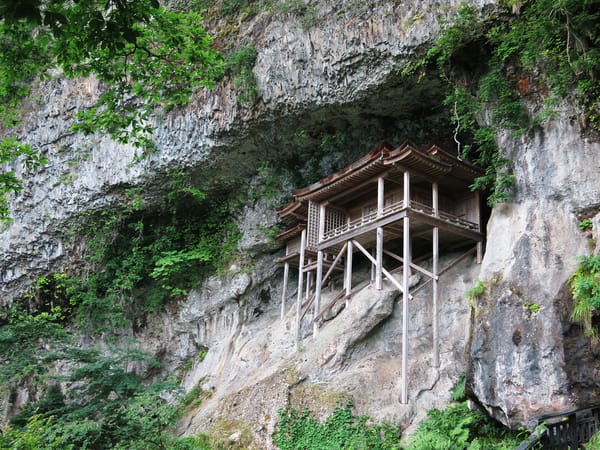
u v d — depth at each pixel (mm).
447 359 16016
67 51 8906
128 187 25219
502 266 13586
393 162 17031
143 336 26594
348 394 16172
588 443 8672
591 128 13328
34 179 27281
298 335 20406
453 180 18062
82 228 26688
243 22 22469
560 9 12789
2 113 12000
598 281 11281
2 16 6641
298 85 19953
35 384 26031
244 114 21594
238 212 25719
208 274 26078
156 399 18391
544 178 13805
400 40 17297
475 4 15477
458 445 12141
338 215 20922
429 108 19172
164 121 23812
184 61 11023
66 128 26797
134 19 8273
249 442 16734
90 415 20344
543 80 14328
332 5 19391
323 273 22281
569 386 11180
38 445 10766
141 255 26766
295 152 22844
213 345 24766
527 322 12242
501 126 14875
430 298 18047
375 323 18125
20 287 28047
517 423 11727
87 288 27156
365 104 19406
